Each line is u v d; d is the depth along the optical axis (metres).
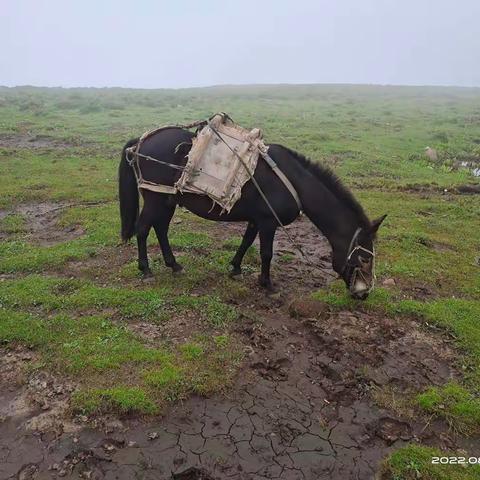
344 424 3.96
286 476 3.45
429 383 4.48
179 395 4.05
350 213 5.23
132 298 5.45
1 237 7.52
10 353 4.48
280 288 6.04
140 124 20.80
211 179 5.07
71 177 11.41
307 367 4.59
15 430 3.68
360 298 5.43
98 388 4.05
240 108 29.55
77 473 3.37
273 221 5.35
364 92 52.44
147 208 5.56
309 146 16.20
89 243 7.09
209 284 5.94
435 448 3.79
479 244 8.22
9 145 15.45
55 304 5.26
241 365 4.50
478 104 39.34
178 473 3.41
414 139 18.94
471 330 5.30
